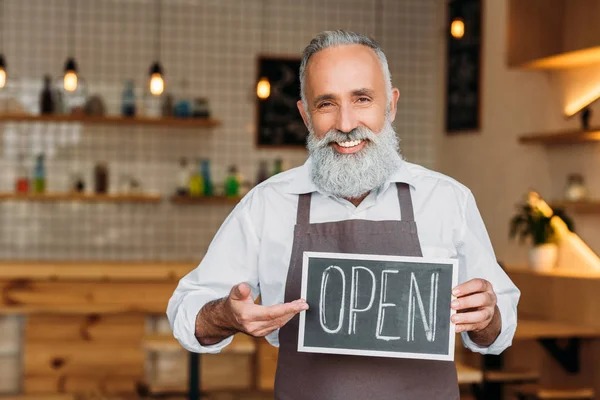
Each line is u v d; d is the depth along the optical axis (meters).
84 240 6.77
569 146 5.02
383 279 1.72
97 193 6.59
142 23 6.81
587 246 4.81
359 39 1.81
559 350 4.71
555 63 4.84
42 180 6.50
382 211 1.90
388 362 1.83
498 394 4.87
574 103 4.96
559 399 4.46
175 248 6.89
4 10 6.64
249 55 6.98
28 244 6.71
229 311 1.65
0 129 6.65
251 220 1.93
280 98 7.02
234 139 6.97
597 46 4.33
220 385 5.38
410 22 7.20
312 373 1.84
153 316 5.82
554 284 4.79
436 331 1.70
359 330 1.72
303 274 1.74
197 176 6.71
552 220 5.10
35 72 6.68
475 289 1.67
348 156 1.80
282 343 1.89
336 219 1.89
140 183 6.85
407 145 7.20
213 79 6.93
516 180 5.63
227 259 1.93
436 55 7.11
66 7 6.70
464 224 1.91
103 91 6.77
